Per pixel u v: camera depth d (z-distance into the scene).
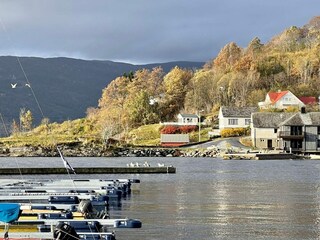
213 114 174.62
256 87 195.50
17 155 125.94
